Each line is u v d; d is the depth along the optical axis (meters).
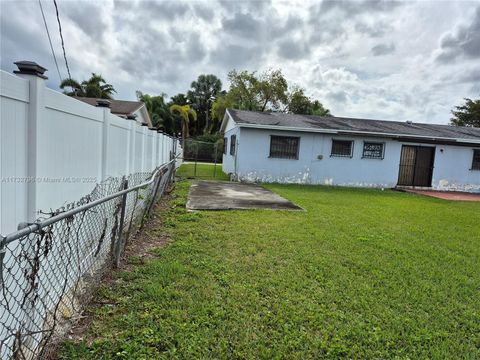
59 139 2.26
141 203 4.86
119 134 4.13
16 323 1.67
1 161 1.58
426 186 14.14
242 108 30.83
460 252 4.67
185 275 3.16
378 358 2.12
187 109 29.58
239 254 3.88
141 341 2.09
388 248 4.51
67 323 2.15
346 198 9.53
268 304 2.70
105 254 3.13
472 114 33.06
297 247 4.29
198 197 7.89
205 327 2.31
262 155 12.66
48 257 1.96
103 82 27.38
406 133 13.34
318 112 33.44
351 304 2.80
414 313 2.74
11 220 1.69
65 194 2.41
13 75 1.63
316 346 2.19
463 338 2.43
